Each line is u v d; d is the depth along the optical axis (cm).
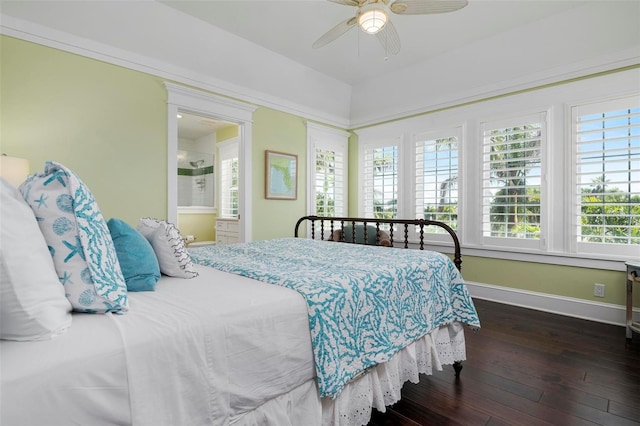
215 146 619
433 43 331
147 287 124
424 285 178
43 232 89
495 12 279
